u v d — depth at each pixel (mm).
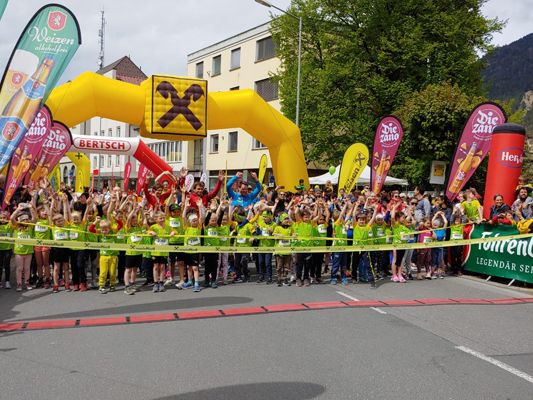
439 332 6148
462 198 11578
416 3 23172
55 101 11234
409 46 22438
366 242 9820
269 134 13930
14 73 7078
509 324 6590
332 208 11133
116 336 5859
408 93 22734
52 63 7121
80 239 8648
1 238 7070
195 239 8875
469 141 11656
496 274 10039
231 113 13234
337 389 4285
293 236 9531
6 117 7051
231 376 4574
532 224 9320
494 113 11383
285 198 12367
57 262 8711
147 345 5504
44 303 7723
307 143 24641
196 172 37906
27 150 10227
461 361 5062
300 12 25203
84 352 5250
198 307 7484
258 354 5215
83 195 9727
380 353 5285
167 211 9242
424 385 4395
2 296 8281
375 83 23125
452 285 9727
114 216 8836
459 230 10883
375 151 13258
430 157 19734
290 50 26125
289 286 9484
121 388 4273
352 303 7828
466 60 22719
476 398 4133
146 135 12672
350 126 23641
